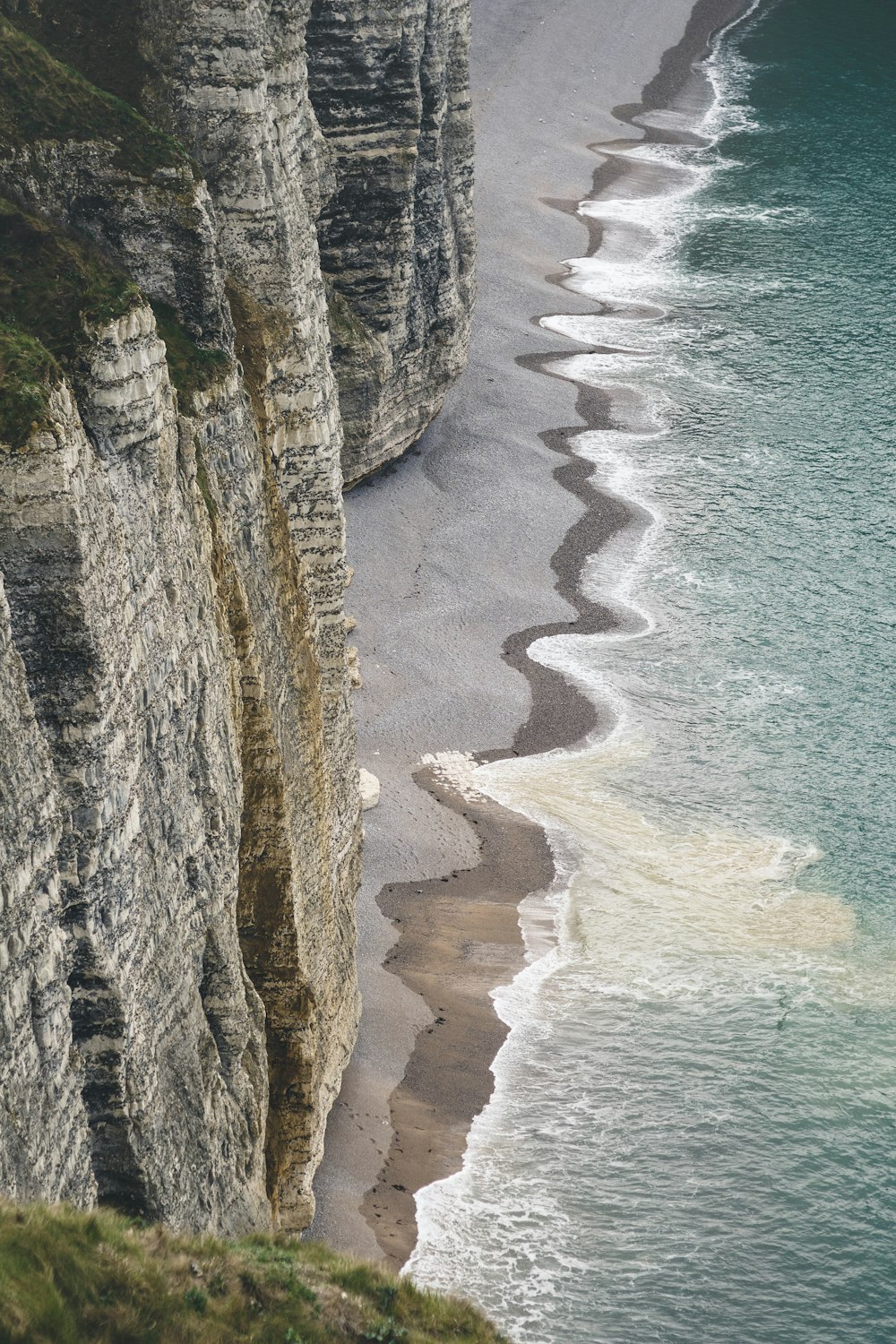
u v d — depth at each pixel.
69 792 29.91
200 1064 36.16
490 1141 53.66
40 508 28.52
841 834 70.94
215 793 36.94
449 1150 53.03
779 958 63.25
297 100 48.72
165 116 42.56
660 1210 51.28
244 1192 38.72
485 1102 55.34
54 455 28.41
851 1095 56.25
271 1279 29.62
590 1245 49.84
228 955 37.91
